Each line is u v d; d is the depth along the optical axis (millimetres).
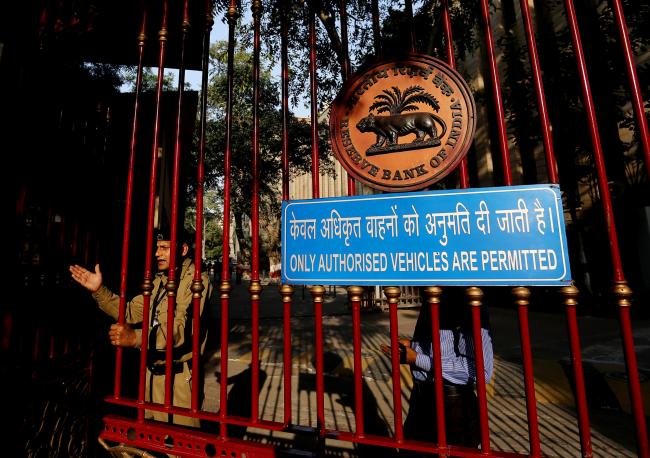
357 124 1752
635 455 2951
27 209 2043
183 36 2082
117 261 3387
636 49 6379
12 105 1949
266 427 1665
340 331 8578
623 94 5953
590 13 6625
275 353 6512
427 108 1663
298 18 3561
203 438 1748
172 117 5000
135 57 3496
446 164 1584
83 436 2588
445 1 1713
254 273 1819
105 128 2932
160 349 2074
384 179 1665
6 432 1863
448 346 1962
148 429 1870
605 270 9797
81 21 2396
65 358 2359
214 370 5527
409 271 1531
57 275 2293
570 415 3736
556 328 8469
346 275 1623
